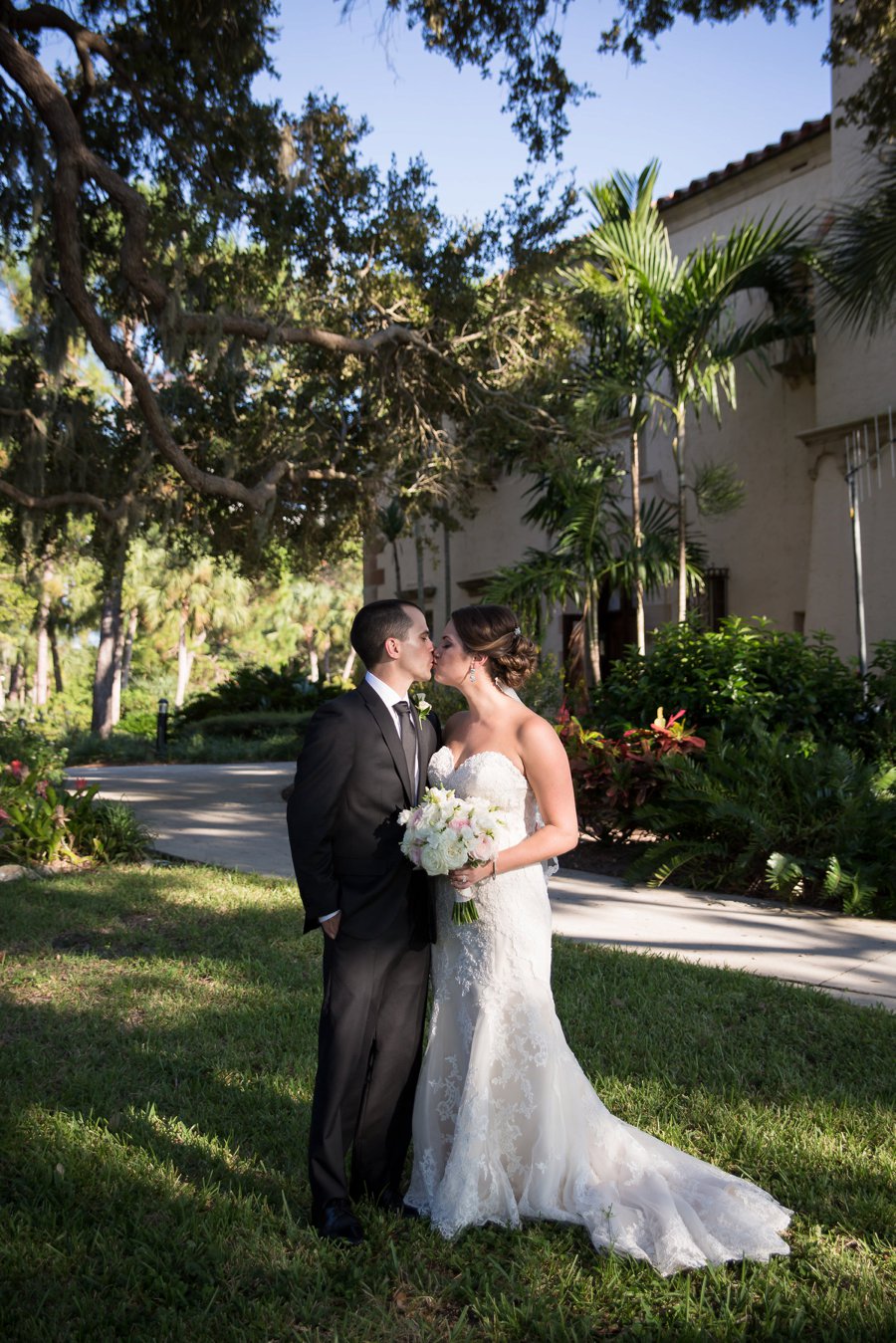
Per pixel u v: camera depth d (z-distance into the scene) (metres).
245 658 62.09
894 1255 2.73
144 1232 2.88
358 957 2.98
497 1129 3.01
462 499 15.59
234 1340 2.45
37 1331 2.47
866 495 12.49
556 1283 2.69
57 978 5.28
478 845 2.82
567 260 13.00
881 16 9.50
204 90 11.13
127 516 13.55
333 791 2.93
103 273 13.46
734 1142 3.37
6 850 8.29
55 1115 3.62
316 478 14.65
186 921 6.47
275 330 11.35
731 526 14.93
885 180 9.83
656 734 8.21
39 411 13.58
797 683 9.04
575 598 12.72
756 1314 2.54
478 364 13.55
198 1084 3.91
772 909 6.75
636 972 5.23
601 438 12.81
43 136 10.32
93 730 31.34
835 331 12.83
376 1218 2.99
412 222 12.79
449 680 3.23
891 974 5.24
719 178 14.89
